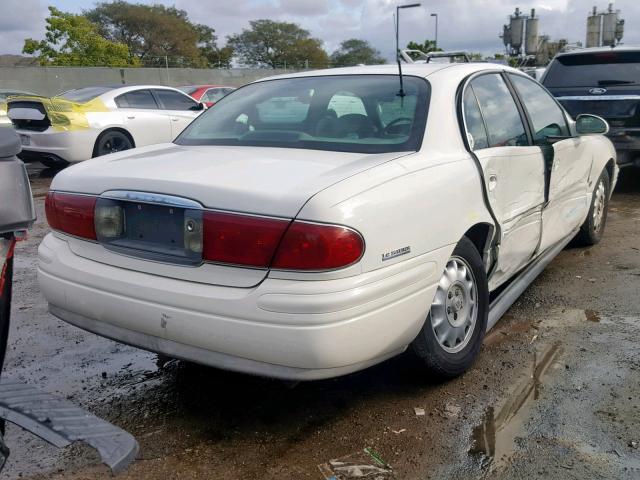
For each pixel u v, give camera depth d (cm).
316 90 357
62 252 302
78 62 3681
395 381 325
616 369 337
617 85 782
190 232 255
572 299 443
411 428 284
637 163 796
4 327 217
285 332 238
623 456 261
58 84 2956
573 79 812
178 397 316
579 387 318
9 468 252
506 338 379
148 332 269
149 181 271
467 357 325
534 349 363
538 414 293
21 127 1026
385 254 255
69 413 289
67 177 305
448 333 315
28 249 602
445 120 322
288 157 290
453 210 296
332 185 248
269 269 243
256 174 265
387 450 268
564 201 460
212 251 250
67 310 299
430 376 313
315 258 237
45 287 304
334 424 288
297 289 238
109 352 369
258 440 277
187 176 268
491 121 364
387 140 309
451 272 313
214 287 253
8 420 281
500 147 354
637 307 426
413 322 276
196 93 1518
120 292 273
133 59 3922
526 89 432
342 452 267
